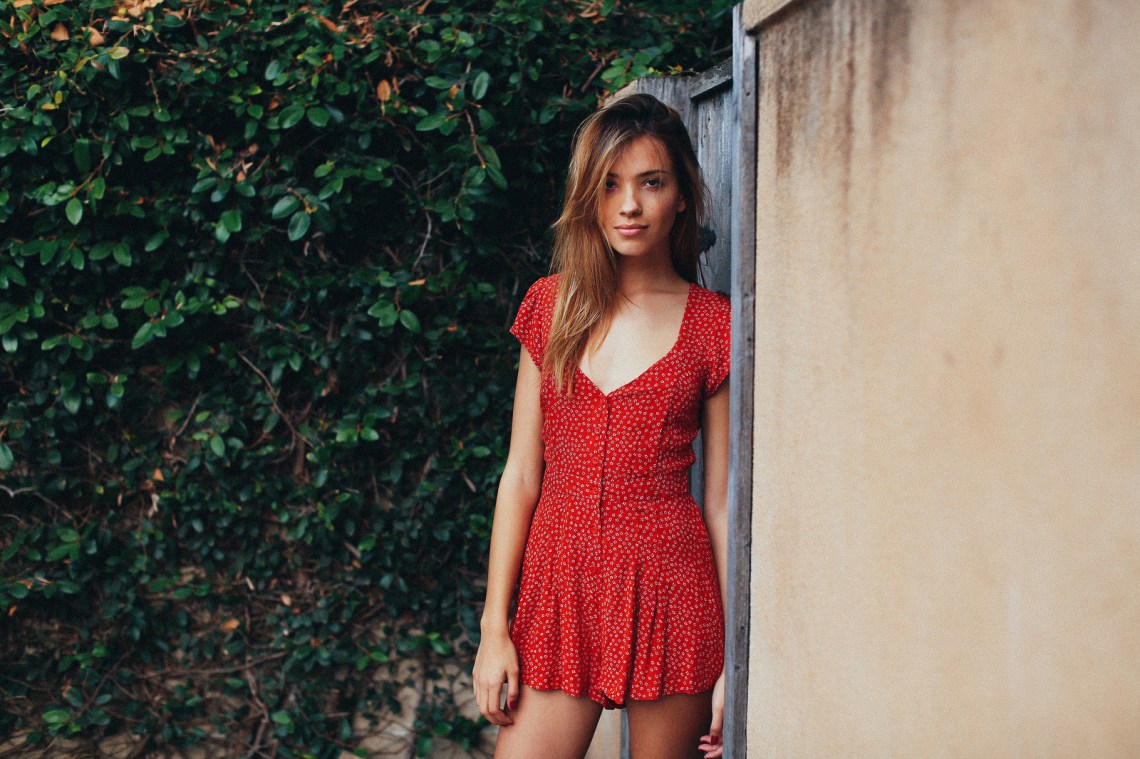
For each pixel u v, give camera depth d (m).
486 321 2.94
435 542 2.94
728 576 1.43
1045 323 0.73
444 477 2.89
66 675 2.75
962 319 0.84
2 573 2.71
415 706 2.93
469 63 2.67
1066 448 0.71
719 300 1.52
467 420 2.94
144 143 2.55
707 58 2.89
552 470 1.54
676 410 1.47
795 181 1.19
